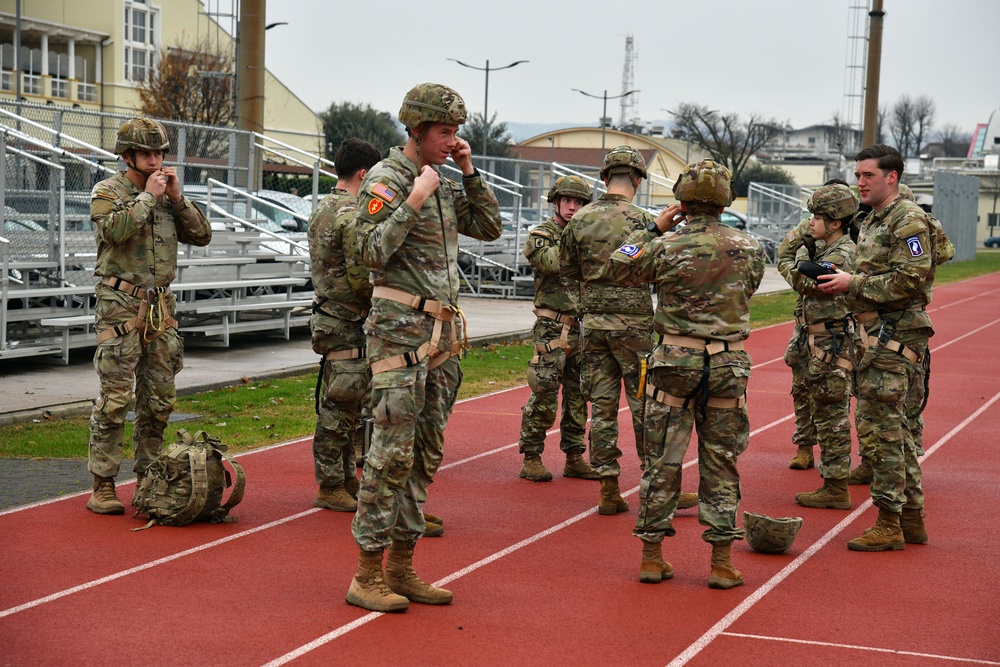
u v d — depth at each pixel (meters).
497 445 10.20
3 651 5.07
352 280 7.16
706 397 5.98
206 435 7.35
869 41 32.06
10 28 48.38
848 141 87.62
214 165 19.45
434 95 5.62
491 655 5.13
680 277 6.02
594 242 7.42
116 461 7.41
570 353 8.59
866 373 6.95
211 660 5.01
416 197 5.35
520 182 27.55
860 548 6.98
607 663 5.07
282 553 6.65
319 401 7.60
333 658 5.06
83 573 6.20
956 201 54.16
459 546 6.93
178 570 6.29
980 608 5.93
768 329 21.94
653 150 80.12
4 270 12.45
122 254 7.30
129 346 7.32
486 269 26.42
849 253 7.99
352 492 7.90
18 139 14.47
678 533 7.34
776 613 5.79
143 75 52.47
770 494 8.53
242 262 16.17
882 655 5.23
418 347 5.57
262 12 21.55
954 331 22.34
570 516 7.70
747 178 82.44
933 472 9.45
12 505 7.58
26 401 10.87
